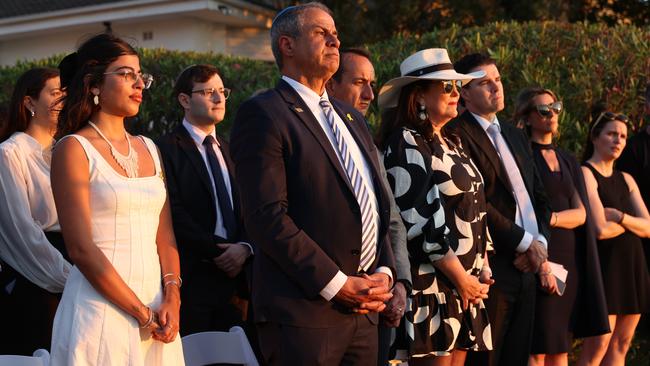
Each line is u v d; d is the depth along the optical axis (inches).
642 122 268.7
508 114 264.2
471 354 181.9
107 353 118.2
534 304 184.1
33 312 161.5
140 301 121.6
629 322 228.1
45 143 170.1
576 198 206.8
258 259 133.6
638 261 225.9
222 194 188.5
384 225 137.6
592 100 265.0
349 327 130.8
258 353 162.4
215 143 194.1
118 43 127.6
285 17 138.1
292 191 130.3
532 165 195.6
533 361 194.5
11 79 327.3
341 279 127.0
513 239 180.1
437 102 168.2
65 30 613.0
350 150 137.0
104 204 121.6
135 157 128.5
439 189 164.2
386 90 173.2
